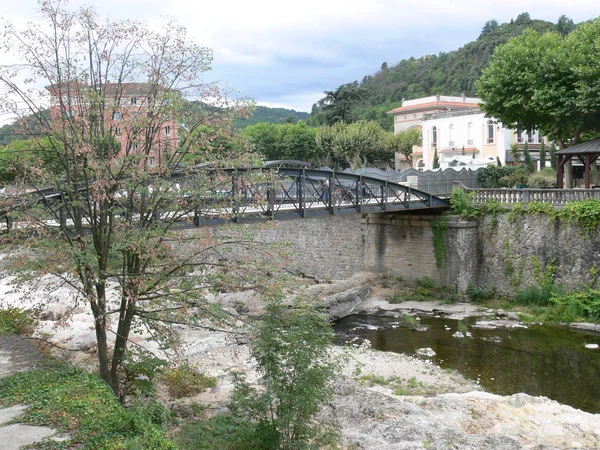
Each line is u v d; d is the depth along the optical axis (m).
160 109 11.06
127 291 10.41
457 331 22.52
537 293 25.02
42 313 18.38
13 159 11.09
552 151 40.38
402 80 115.12
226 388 14.46
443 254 27.98
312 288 29.09
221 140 12.13
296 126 65.12
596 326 22.06
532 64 29.98
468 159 45.31
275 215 20.59
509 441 11.12
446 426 12.05
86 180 10.76
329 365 9.62
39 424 7.88
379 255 30.98
